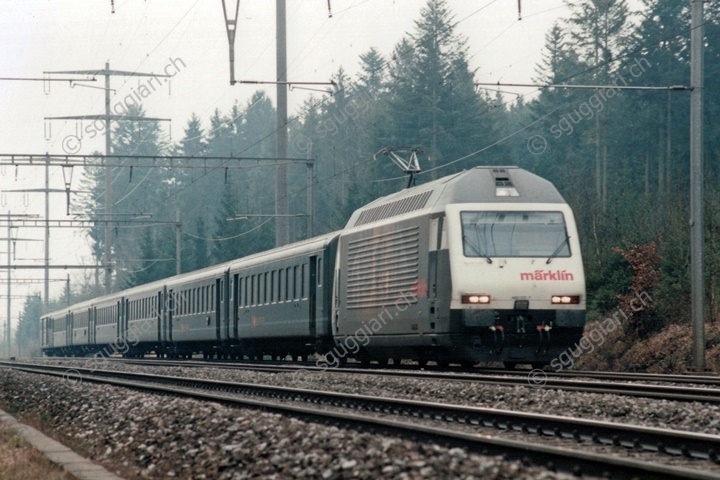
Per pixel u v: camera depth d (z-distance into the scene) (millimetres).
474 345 60375
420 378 55812
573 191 126250
